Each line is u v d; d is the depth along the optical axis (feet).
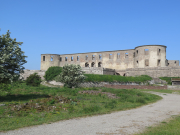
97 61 250.78
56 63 270.87
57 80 110.63
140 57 207.31
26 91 83.30
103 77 143.95
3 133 25.99
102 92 83.87
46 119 34.96
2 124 30.91
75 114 39.75
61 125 30.50
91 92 82.53
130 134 25.58
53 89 95.76
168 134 25.03
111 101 60.08
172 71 172.55
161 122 32.50
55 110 43.57
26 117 36.63
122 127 29.27
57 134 25.54
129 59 228.63
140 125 30.53
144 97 72.18
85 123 31.94
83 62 259.80
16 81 56.29
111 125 30.53
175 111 44.32
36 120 34.63
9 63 52.60
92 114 39.78
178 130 26.94
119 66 234.58
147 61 203.62
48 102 52.16
